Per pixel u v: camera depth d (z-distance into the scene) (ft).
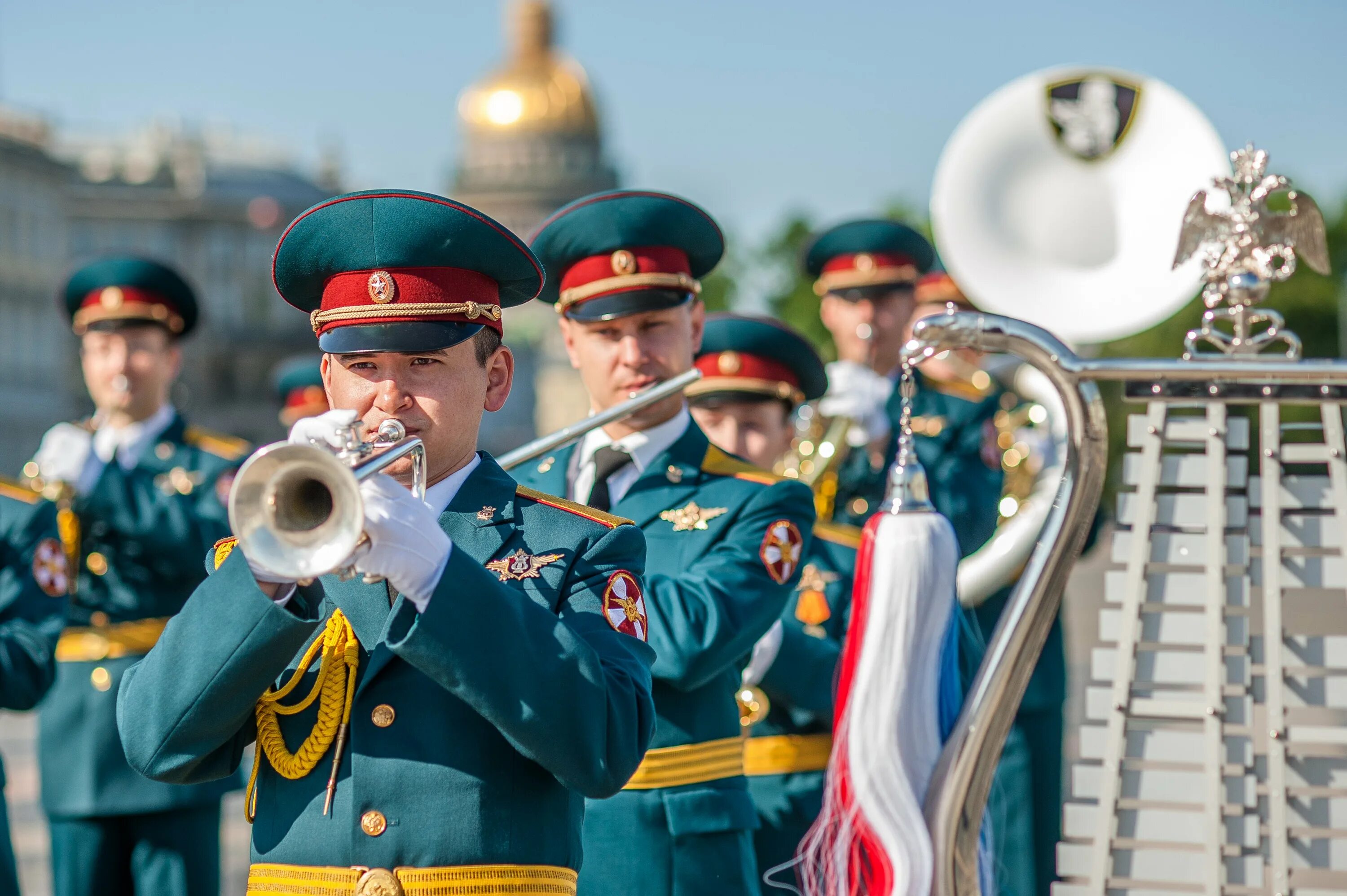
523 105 408.26
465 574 10.60
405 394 11.64
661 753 17.65
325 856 11.37
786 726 22.16
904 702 12.59
